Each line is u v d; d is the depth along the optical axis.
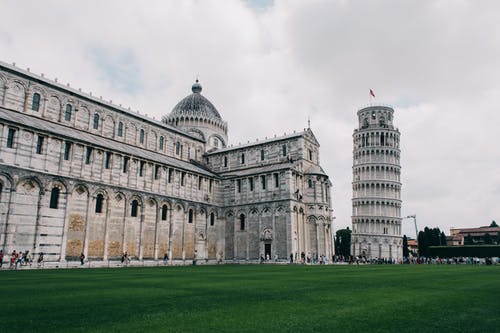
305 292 20.39
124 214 63.94
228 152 96.56
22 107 62.06
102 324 11.99
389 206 132.12
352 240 133.38
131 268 51.59
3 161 48.75
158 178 71.62
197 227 79.31
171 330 11.28
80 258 56.22
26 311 14.09
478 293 20.44
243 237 82.44
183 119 103.62
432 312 14.54
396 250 129.88
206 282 26.53
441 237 149.38
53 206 54.00
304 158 85.00
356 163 140.62
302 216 81.00
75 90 72.31
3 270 43.81
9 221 48.38
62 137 55.94
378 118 142.00
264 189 81.19
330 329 11.56
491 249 109.88
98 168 60.88
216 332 11.09
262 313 14.01
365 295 19.19
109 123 76.00
